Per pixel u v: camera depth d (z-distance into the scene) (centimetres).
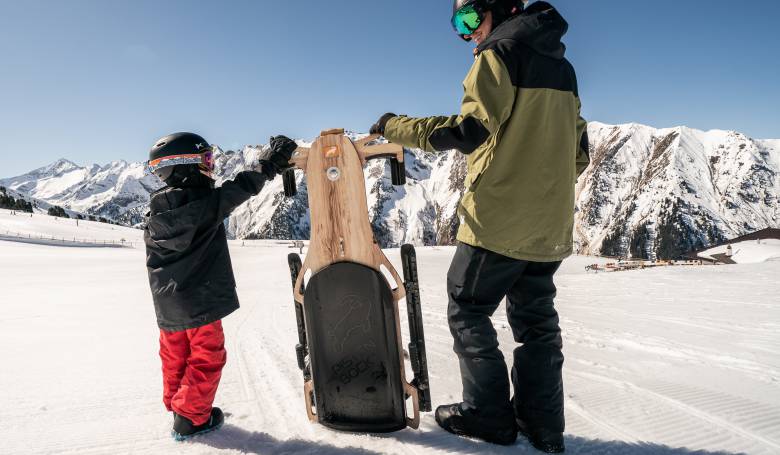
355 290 173
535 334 172
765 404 213
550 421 162
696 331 433
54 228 8462
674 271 1192
